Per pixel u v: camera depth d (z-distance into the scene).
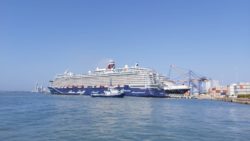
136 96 189.62
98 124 50.69
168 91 199.75
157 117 63.75
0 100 136.12
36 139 36.75
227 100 189.50
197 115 71.19
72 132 42.16
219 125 52.41
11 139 36.53
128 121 55.53
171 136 40.09
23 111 73.81
